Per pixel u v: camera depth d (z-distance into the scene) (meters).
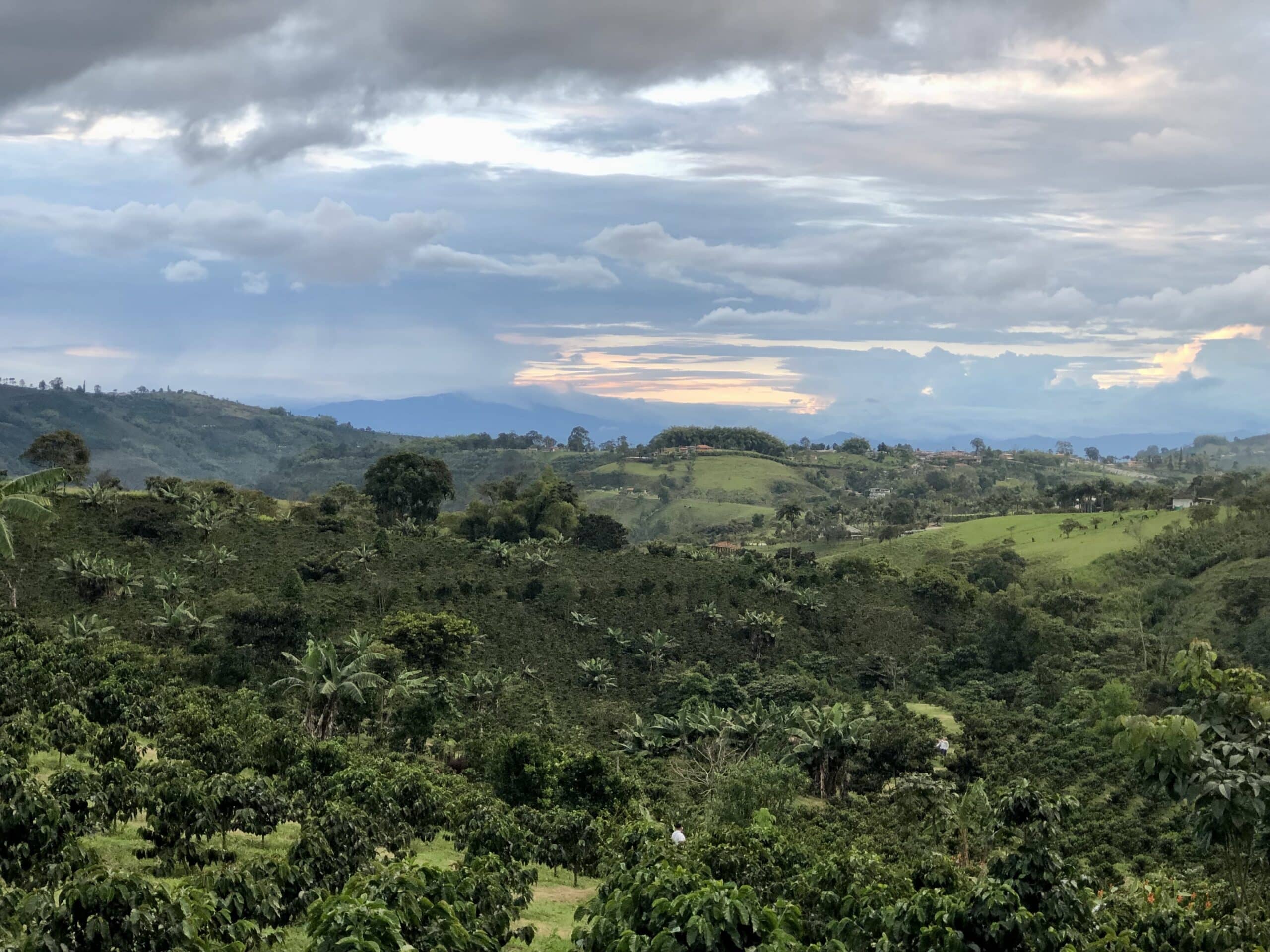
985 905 21.14
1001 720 91.25
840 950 21.84
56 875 23.02
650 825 41.09
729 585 129.25
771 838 42.06
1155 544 157.62
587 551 142.38
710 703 91.88
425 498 162.62
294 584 101.38
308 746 50.56
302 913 26.77
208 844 35.47
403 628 94.19
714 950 19.83
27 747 41.22
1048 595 134.88
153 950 18.17
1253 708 20.47
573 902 39.94
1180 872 52.41
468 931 21.97
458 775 64.38
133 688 60.78
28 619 79.06
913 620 126.94
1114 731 83.06
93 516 114.50
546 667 104.62
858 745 77.31
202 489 142.50
